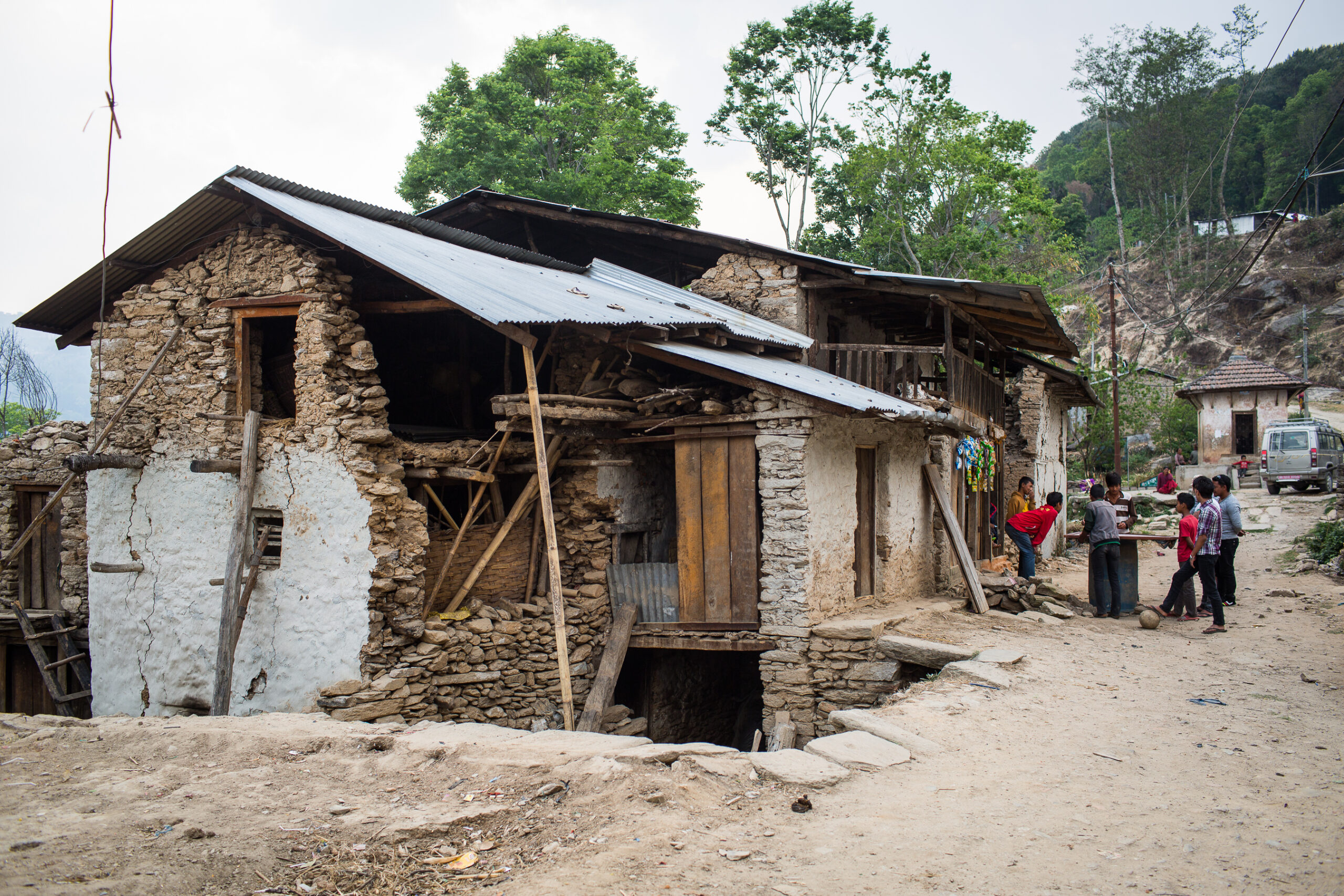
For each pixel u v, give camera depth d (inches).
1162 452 1578.5
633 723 433.4
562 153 1147.9
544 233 658.2
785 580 391.2
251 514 391.9
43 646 486.6
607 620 438.9
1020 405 815.1
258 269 395.2
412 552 372.2
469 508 413.4
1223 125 2299.5
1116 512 496.4
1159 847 165.2
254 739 217.0
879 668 372.5
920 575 515.8
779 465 393.4
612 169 1036.5
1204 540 421.1
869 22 1186.6
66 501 484.1
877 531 474.0
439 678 379.2
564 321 354.6
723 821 172.4
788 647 389.7
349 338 386.3
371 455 373.1
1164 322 2219.5
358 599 362.9
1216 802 191.5
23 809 167.5
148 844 150.0
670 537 499.5
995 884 146.7
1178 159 2322.8
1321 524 698.8
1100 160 2810.0
